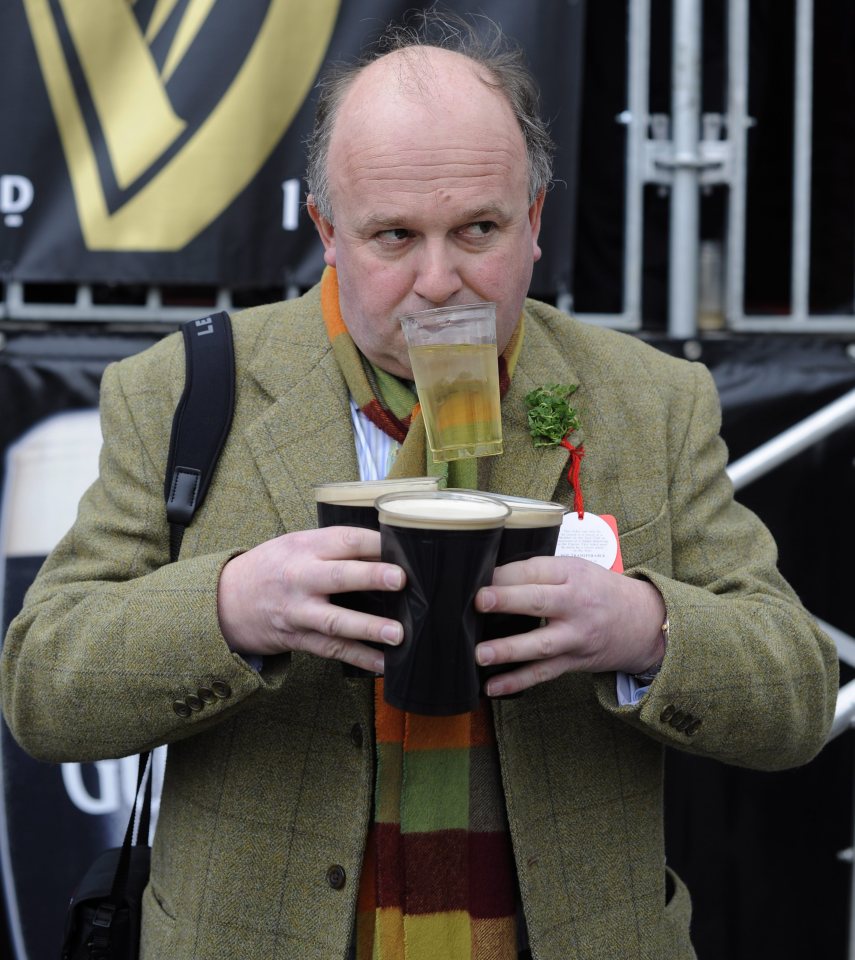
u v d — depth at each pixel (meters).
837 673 2.67
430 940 2.39
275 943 2.42
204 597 2.28
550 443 2.59
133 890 2.74
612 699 2.38
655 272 5.08
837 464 4.39
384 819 2.42
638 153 4.59
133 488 2.62
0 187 4.36
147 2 4.34
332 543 2.11
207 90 4.38
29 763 4.18
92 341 4.39
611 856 2.52
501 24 4.36
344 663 2.17
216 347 2.70
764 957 4.41
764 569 2.66
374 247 2.38
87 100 4.36
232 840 2.45
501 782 2.49
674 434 2.74
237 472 2.58
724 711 2.35
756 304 5.19
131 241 4.40
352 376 2.62
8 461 4.32
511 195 2.36
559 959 2.42
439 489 2.26
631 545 2.57
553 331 2.84
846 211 5.10
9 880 4.17
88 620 2.40
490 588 2.04
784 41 5.01
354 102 2.40
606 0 4.93
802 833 4.41
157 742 2.40
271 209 4.42
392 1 4.34
